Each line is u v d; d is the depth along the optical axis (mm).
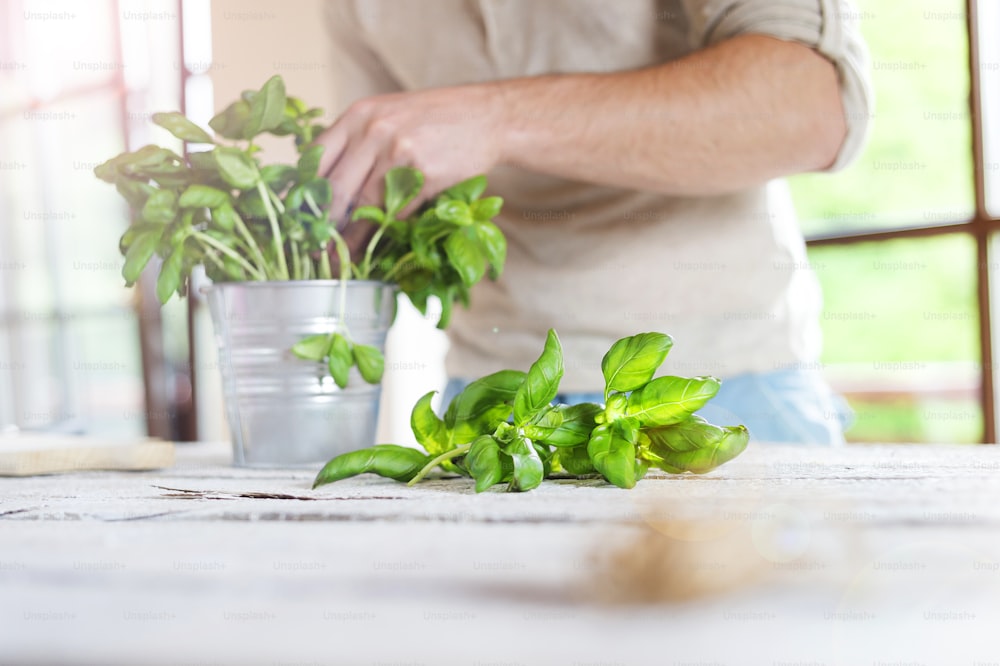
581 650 196
